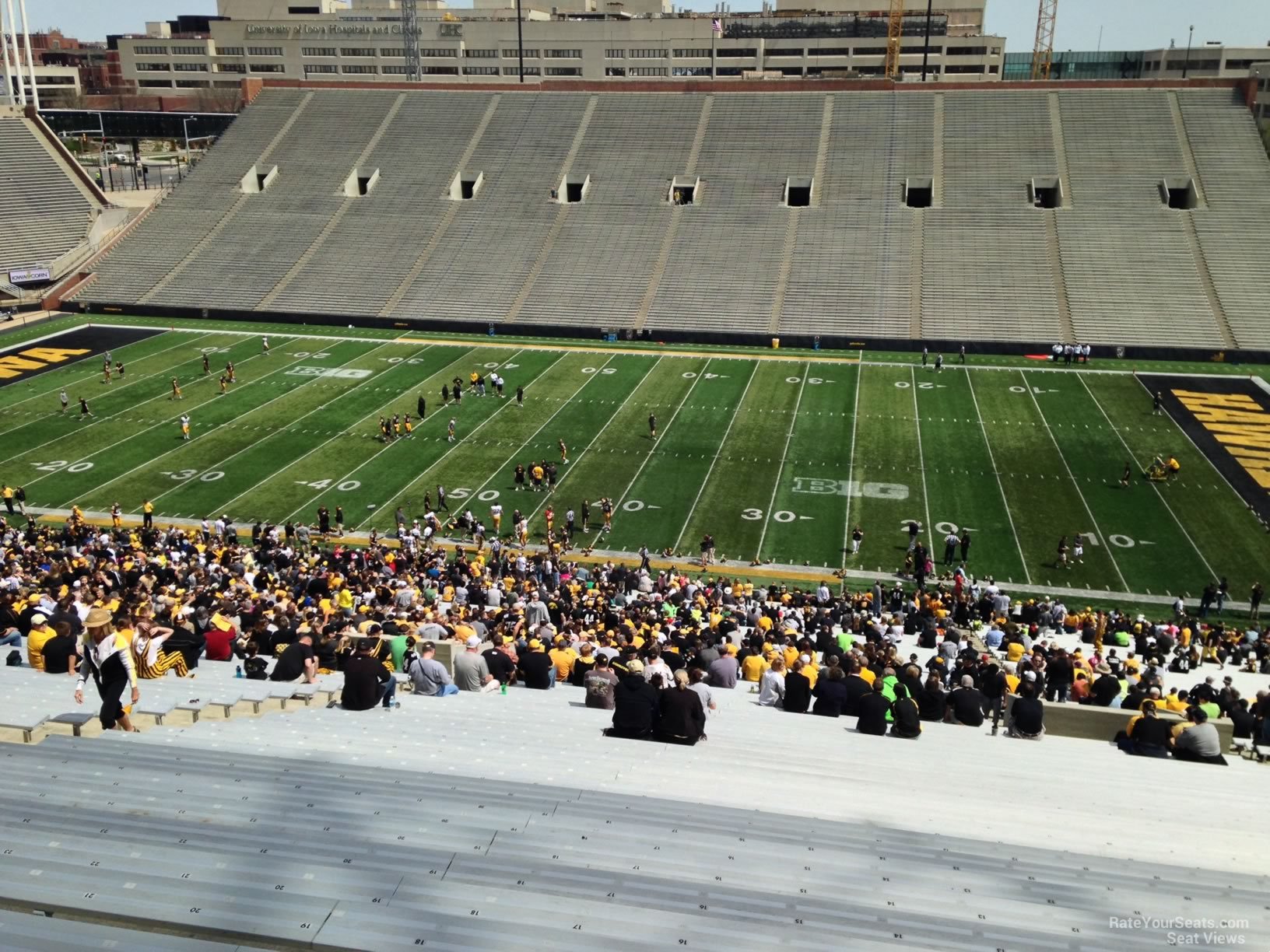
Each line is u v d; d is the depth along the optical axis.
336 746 12.22
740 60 137.62
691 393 53.81
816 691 16.72
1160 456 45.38
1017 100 74.38
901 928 7.26
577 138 78.25
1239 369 56.78
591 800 9.67
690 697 13.42
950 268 64.81
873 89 77.19
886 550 37.53
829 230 68.38
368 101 84.31
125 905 6.73
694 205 71.69
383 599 27.30
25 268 71.69
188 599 23.25
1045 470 44.12
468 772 11.30
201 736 12.47
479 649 17.97
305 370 57.62
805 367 57.91
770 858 8.50
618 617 25.06
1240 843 10.66
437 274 69.44
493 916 6.84
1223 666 26.94
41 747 10.57
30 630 19.38
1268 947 7.43
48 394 53.38
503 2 160.50
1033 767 13.65
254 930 6.46
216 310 68.62
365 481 43.28
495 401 52.75
